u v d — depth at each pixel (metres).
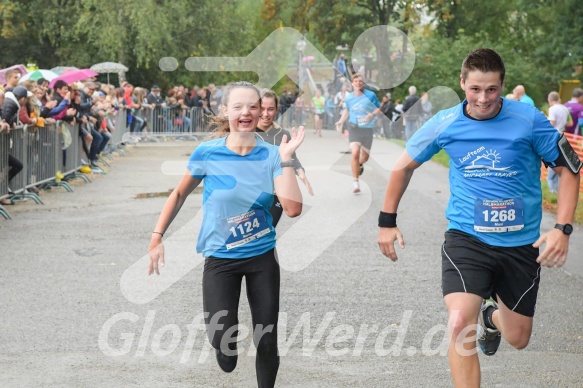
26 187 14.38
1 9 39.38
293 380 5.77
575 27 39.34
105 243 10.78
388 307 7.70
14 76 14.31
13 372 5.82
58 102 16.59
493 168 5.12
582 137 16.88
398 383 5.71
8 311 7.41
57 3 40.16
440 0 34.62
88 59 40.25
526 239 5.19
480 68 4.93
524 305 5.29
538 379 5.82
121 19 35.53
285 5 34.78
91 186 16.92
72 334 6.75
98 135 19.48
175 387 5.62
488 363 6.18
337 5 31.88
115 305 7.68
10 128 13.32
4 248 10.38
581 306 7.86
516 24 43.97
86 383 5.65
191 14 36.62
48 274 8.93
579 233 11.96
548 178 16.45
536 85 40.31
